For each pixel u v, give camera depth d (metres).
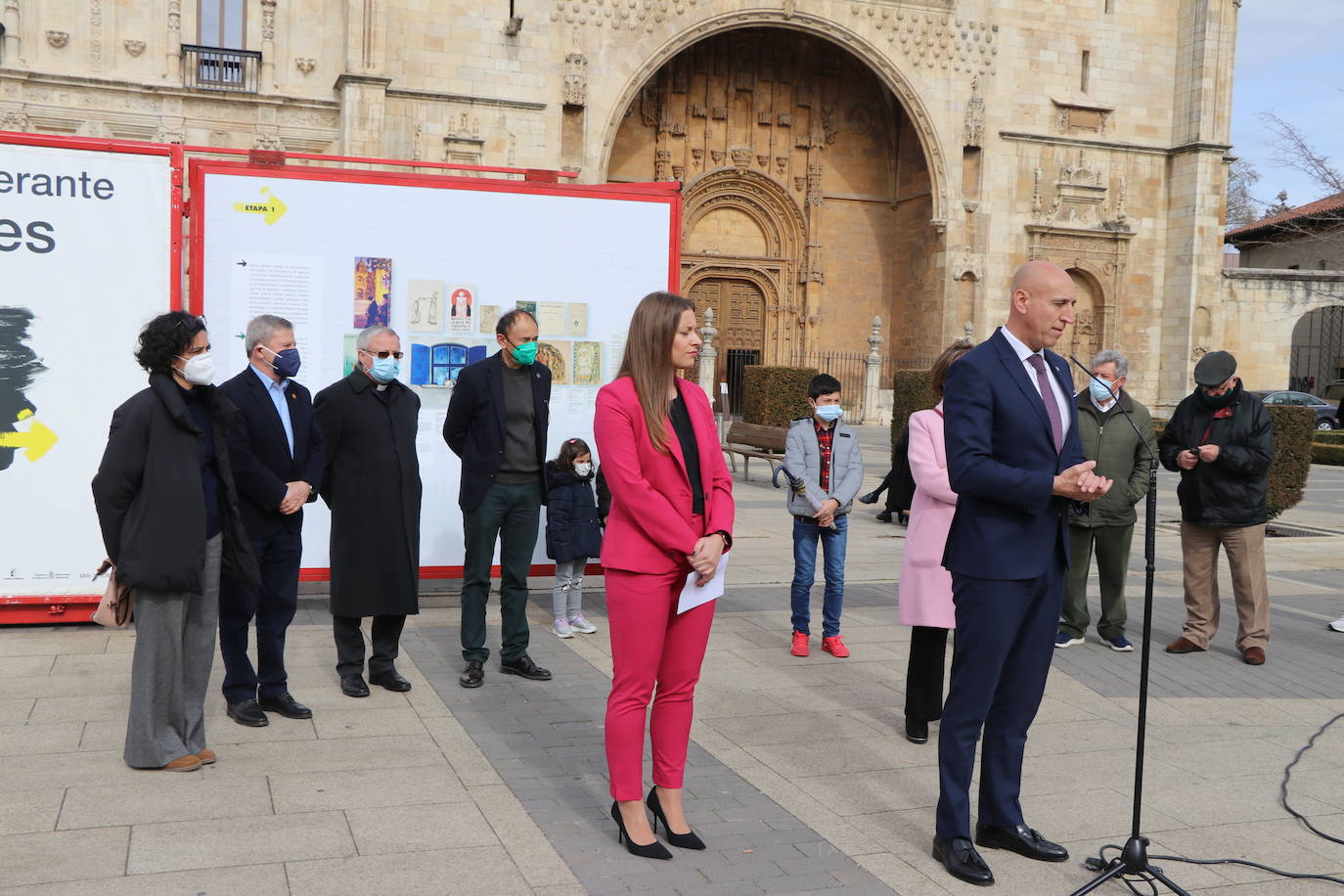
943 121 36.34
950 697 4.33
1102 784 5.26
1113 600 8.10
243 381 5.82
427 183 8.70
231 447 5.62
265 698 5.96
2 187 7.43
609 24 32.56
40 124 27.30
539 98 31.84
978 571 4.20
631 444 4.25
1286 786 5.27
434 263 8.73
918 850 4.41
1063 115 37.53
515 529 6.82
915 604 5.68
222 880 3.89
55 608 7.63
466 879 3.97
